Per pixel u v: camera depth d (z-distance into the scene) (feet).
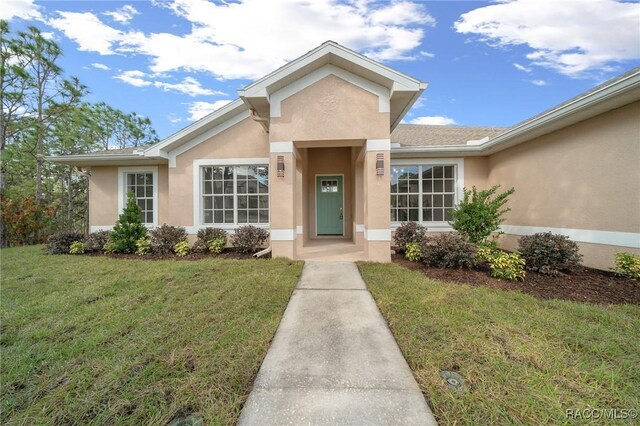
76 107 56.34
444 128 40.06
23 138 51.96
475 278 17.67
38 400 7.56
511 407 7.01
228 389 7.79
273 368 8.88
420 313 12.45
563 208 22.16
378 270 19.76
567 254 17.88
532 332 10.57
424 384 7.96
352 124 22.68
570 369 8.42
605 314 12.10
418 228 26.89
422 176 32.22
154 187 33.45
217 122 29.86
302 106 22.93
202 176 30.71
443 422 6.69
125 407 7.21
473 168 31.68
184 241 27.37
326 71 22.71
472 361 8.92
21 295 15.34
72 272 19.94
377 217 22.67
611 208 18.62
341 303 14.28
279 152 23.21
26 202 46.91
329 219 38.42
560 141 22.39
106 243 27.84
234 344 10.09
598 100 17.10
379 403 7.33
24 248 33.22
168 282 17.31
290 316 12.79
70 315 12.70
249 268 20.21
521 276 17.26
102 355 9.53
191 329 11.22
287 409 7.14
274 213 23.62
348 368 8.85
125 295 15.15
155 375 8.34
